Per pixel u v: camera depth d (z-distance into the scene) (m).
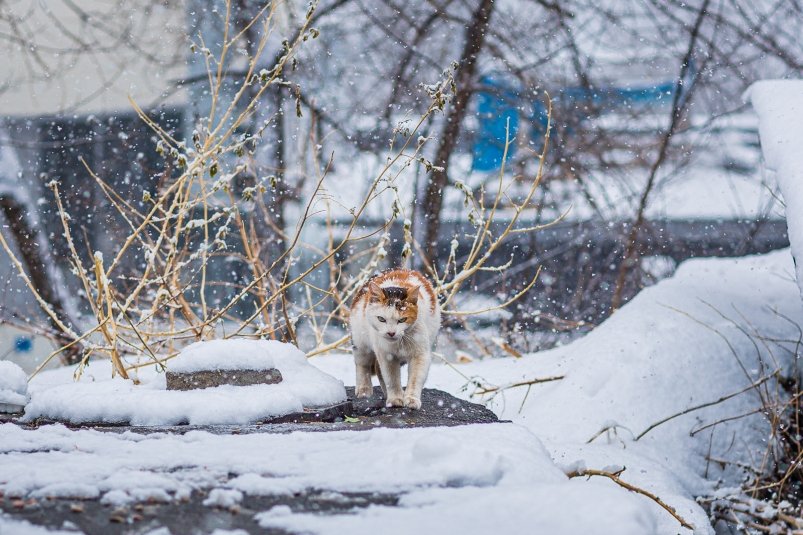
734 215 15.98
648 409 8.14
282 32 14.15
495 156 16.11
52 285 13.70
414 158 7.04
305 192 13.94
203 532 2.89
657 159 14.67
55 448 4.12
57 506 3.19
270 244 12.15
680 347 8.70
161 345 8.22
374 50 15.58
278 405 5.04
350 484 3.43
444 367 9.95
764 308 9.80
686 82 15.79
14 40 14.41
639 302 9.70
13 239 14.05
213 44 14.74
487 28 14.70
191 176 7.35
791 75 14.97
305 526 2.92
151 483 3.41
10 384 5.61
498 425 4.48
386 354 6.07
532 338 13.40
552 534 2.79
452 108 14.41
